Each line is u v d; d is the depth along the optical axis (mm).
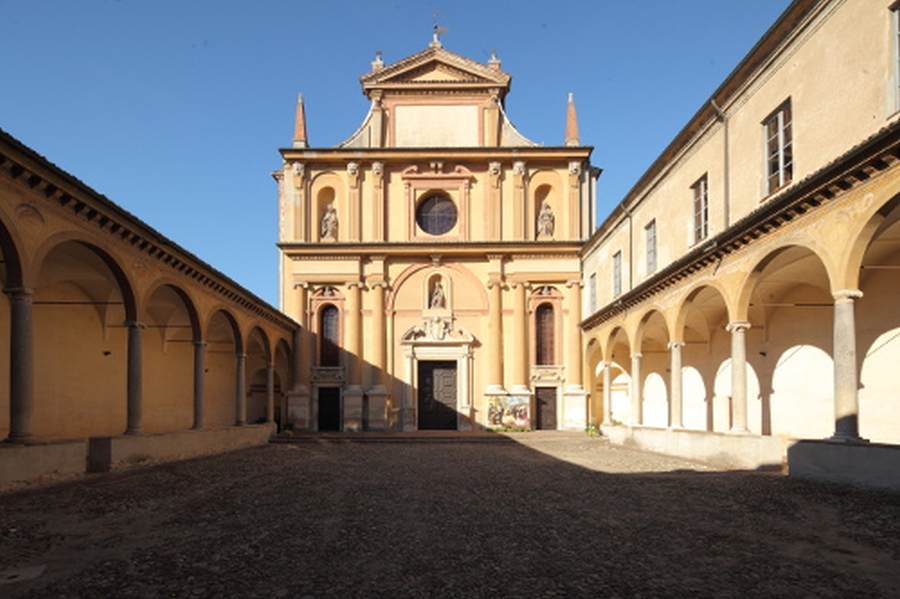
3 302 20000
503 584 7000
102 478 15391
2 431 19812
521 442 29562
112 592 6785
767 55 16734
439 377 36812
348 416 35031
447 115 38125
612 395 37438
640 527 9797
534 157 37062
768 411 21953
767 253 15805
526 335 36469
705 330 26281
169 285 20656
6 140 12039
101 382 25438
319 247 36094
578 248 36500
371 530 9789
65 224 14750
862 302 17109
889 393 16078
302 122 37531
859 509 10438
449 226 37844
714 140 20094
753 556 8023
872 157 11508
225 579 7234
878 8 12500
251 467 18969
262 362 39844
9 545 8805
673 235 23344
